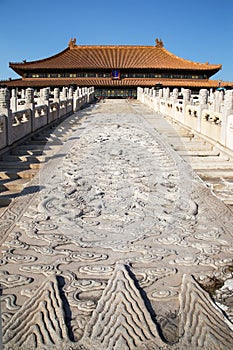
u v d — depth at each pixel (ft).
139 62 204.64
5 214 26.35
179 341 13.30
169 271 18.30
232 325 14.07
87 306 15.40
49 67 194.80
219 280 17.44
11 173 36.14
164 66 195.83
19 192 32.19
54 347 13.01
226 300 15.75
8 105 42.96
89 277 17.79
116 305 15.30
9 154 42.88
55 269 18.51
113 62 204.85
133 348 12.95
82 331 13.92
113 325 14.10
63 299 15.89
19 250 20.71
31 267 18.74
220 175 36.76
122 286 16.67
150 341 13.26
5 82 189.88
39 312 14.85
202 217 25.38
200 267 18.78
